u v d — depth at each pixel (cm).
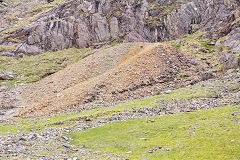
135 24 7044
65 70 5119
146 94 3484
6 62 6091
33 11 9119
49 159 1321
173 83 3784
